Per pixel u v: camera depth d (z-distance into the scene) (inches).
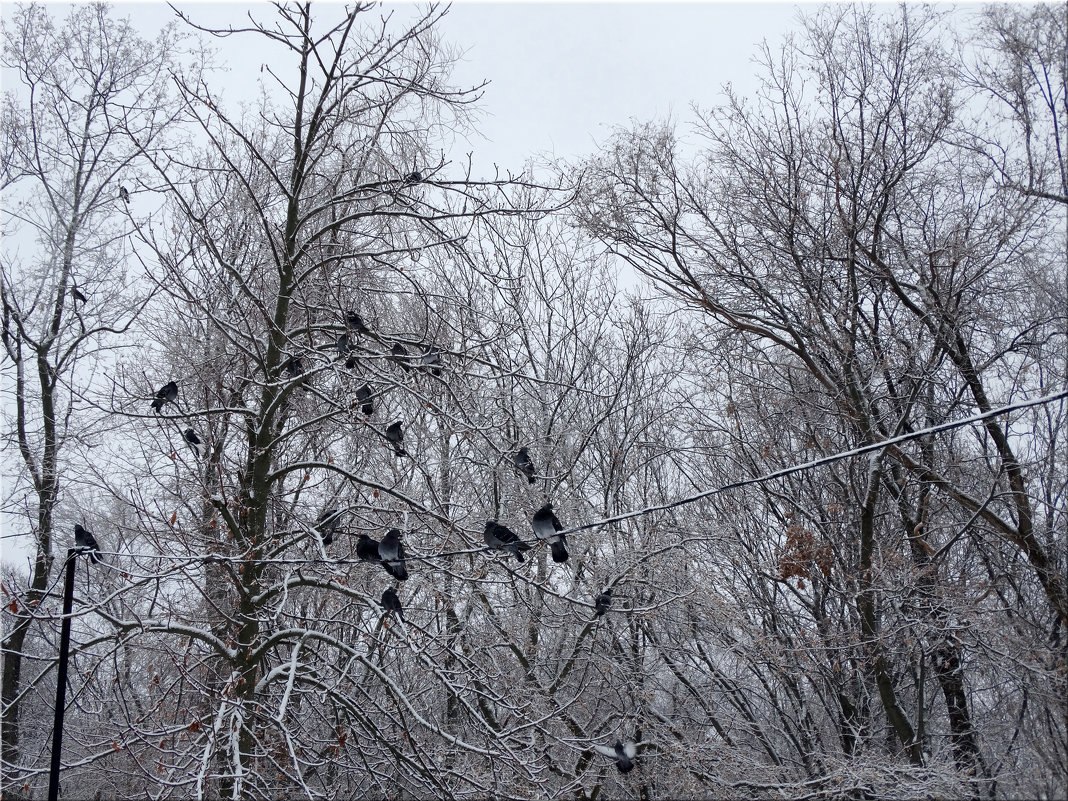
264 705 295.1
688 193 470.9
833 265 460.1
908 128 444.5
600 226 467.8
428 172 379.2
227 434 406.3
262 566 340.8
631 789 417.1
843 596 444.1
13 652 292.4
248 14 346.3
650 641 467.2
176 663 297.3
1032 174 405.4
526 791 347.9
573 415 569.0
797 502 480.1
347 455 460.8
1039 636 366.6
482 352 408.8
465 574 381.1
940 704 484.1
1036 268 403.9
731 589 456.1
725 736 436.1
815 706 493.0
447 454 452.4
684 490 602.5
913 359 431.8
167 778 284.2
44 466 392.8
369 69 364.5
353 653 300.7
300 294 399.5
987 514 378.9
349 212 436.8
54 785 228.2
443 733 296.4
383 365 400.5
